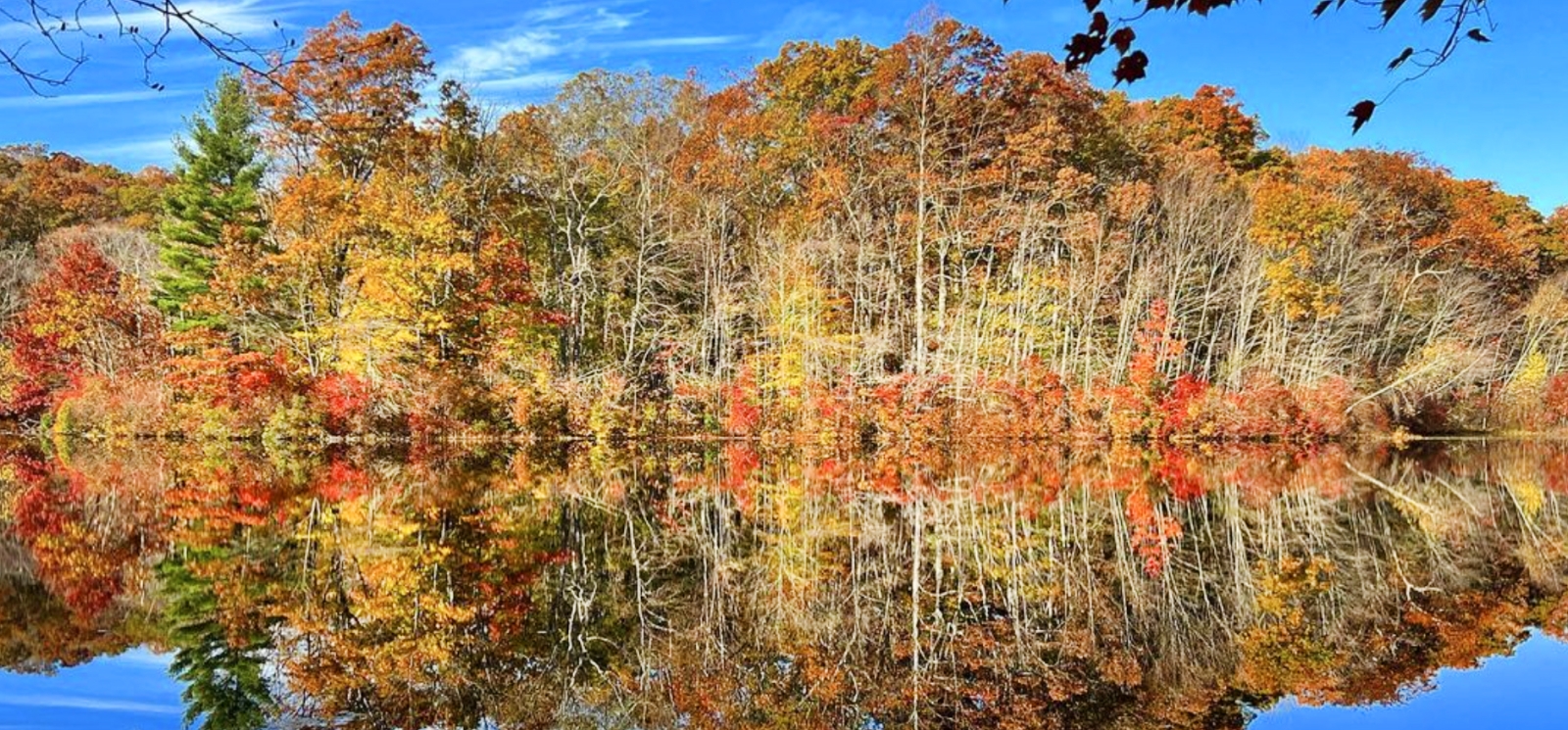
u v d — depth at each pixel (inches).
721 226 1439.5
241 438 1195.9
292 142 1264.8
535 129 1386.6
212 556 485.1
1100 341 1403.8
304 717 281.7
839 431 1203.2
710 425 1264.8
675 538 567.8
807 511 681.0
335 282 1246.3
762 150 1603.1
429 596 414.6
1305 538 577.9
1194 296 1428.4
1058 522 633.6
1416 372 1392.7
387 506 665.0
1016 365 1274.6
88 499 696.4
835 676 334.0
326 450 1113.4
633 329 1309.1
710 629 383.6
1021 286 1299.2
